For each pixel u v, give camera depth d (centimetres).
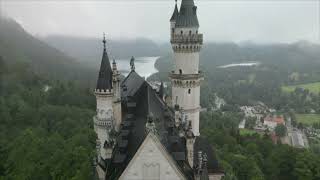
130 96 10900
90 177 12231
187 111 12675
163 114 9662
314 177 15450
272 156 17175
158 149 8475
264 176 16538
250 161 16500
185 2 12150
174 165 8588
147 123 8369
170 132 9400
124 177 8600
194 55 12394
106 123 10544
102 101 10538
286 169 16325
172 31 12719
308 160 15738
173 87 12744
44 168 14050
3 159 17212
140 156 8494
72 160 13775
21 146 16200
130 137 8994
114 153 9062
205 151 11669
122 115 10781
